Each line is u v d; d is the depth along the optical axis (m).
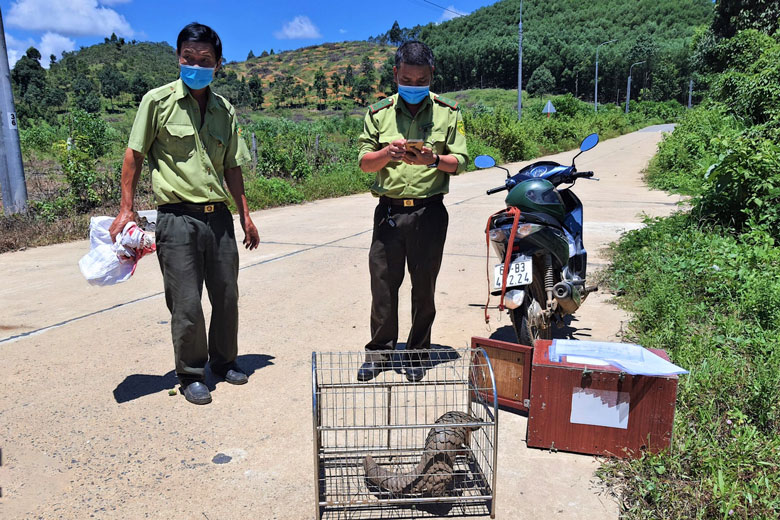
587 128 35.78
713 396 3.08
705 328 4.11
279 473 2.69
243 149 3.63
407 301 5.46
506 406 3.31
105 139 18.03
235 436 3.01
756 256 5.13
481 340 3.26
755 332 3.90
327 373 3.76
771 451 2.60
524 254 3.54
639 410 2.71
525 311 3.59
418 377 3.63
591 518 2.37
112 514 2.40
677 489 2.41
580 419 2.79
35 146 21.11
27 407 3.32
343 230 9.05
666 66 98.25
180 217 3.30
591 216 9.70
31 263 6.94
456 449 2.49
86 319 4.84
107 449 2.89
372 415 3.19
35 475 2.66
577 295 3.73
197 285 3.38
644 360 2.84
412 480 2.44
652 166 16.84
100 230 3.42
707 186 6.76
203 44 3.18
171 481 2.62
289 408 3.31
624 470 2.64
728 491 2.33
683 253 5.58
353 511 2.43
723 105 12.89
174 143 3.25
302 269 6.56
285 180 14.01
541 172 4.07
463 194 13.17
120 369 3.86
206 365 3.96
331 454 2.67
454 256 7.19
